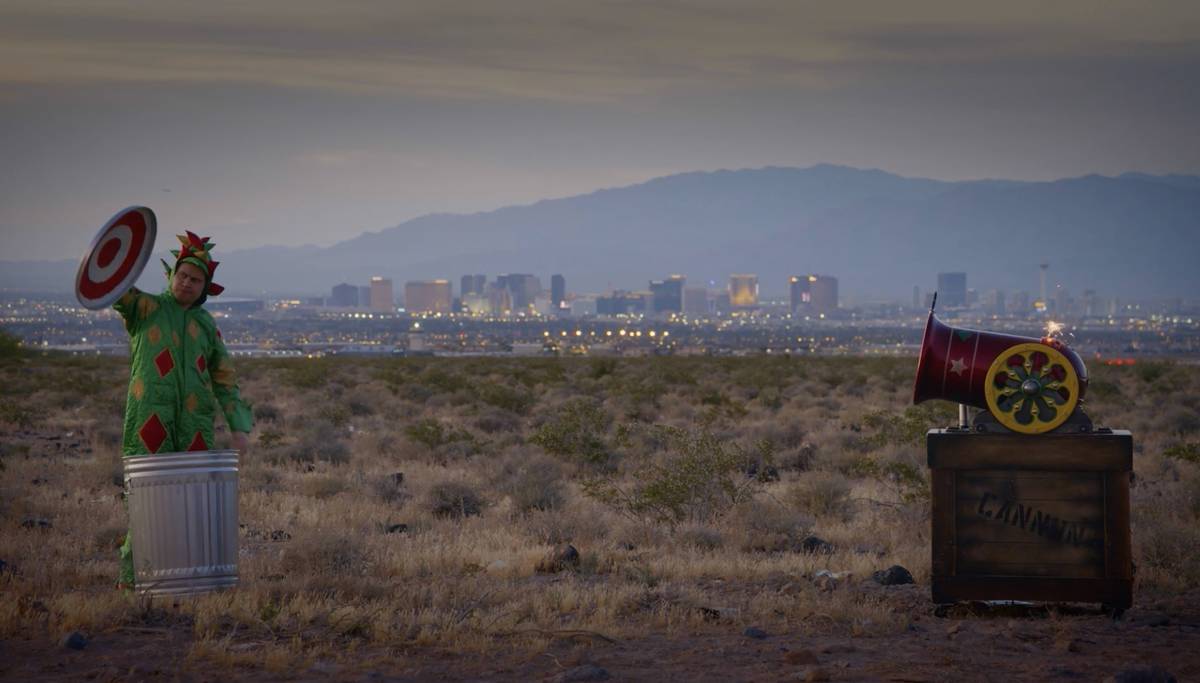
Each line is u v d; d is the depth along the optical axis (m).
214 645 10.31
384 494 21.25
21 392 51.09
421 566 14.58
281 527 18.16
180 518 11.82
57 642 10.58
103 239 11.60
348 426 37.62
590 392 54.97
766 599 12.57
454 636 10.79
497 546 16.59
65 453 29.19
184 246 12.23
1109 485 11.77
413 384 56.31
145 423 11.99
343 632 10.98
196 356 12.18
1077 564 11.83
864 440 30.50
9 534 16.55
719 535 17.09
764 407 46.34
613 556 15.65
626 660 10.12
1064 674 9.61
